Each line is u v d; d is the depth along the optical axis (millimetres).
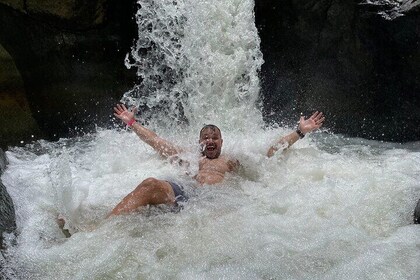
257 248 3885
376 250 3822
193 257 3807
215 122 7125
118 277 3631
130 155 6027
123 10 7848
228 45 7230
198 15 7219
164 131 7160
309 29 7672
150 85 7941
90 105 7922
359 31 7176
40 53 7664
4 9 7395
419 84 6832
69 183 4621
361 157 6031
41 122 7555
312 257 3783
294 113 7863
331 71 7660
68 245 3986
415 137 6918
